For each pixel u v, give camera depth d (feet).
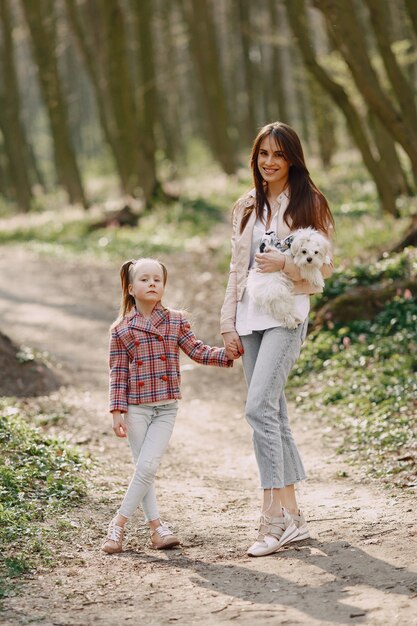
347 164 116.47
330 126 115.24
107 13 97.50
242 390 38.45
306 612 14.55
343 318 39.52
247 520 21.06
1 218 118.32
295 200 18.48
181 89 183.93
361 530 19.12
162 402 18.70
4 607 15.24
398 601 14.66
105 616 14.79
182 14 127.24
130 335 18.65
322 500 22.22
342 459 26.40
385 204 61.11
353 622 13.96
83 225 95.86
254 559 17.79
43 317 54.75
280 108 133.39
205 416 34.83
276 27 126.72
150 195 99.25
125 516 18.58
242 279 18.76
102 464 26.55
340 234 57.82
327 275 18.70
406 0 46.57
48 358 43.39
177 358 18.94
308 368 37.19
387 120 47.62
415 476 23.06
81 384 39.60
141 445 18.65
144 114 100.32
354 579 16.01
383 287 39.93
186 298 56.80
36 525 19.61
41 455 24.59
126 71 99.50
